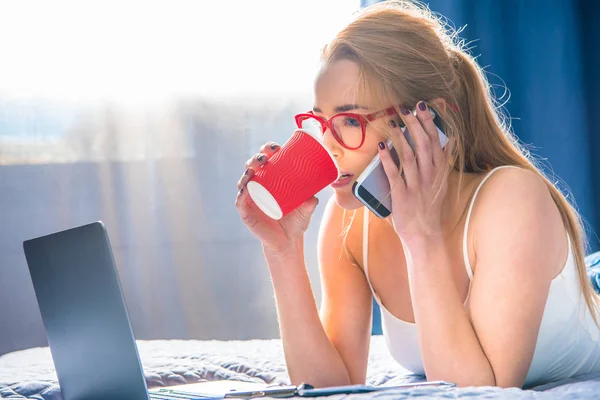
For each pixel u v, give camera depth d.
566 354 1.98
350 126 1.81
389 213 1.83
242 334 4.50
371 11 1.92
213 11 4.46
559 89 4.24
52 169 4.37
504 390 1.44
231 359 2.25
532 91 4.24
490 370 1.70
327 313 2.21
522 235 1.75
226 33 4.47
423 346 1.75
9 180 4.34
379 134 1.80
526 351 1.72
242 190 1.92
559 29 4.23
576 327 1.95
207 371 2.09
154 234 4.44
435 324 1.73
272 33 4.49
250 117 4.49
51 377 1.99
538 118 4.25
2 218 4.34
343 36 1.84
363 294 2.21
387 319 2.14
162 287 4.45
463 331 1.73
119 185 4.41
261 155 1.85
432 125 1.78
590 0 4.31
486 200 1.83
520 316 1.72
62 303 1.61
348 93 1.80
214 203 4.48
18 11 4.34
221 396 1.56
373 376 2.26
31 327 4.35
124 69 4.41
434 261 1.77
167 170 4.45
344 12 4.46
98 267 1.51
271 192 1.67
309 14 4.48
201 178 4.46
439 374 1.72
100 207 4.39
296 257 2.07
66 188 4.38
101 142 4.40
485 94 2.02
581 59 4.27
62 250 1.58
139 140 4.43
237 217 4.49
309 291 2.08
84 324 1.57
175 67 4.44
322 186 1.70
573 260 1.92
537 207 1.78
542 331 1.89
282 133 4.50
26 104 4.35
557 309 1.88
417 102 1.82
